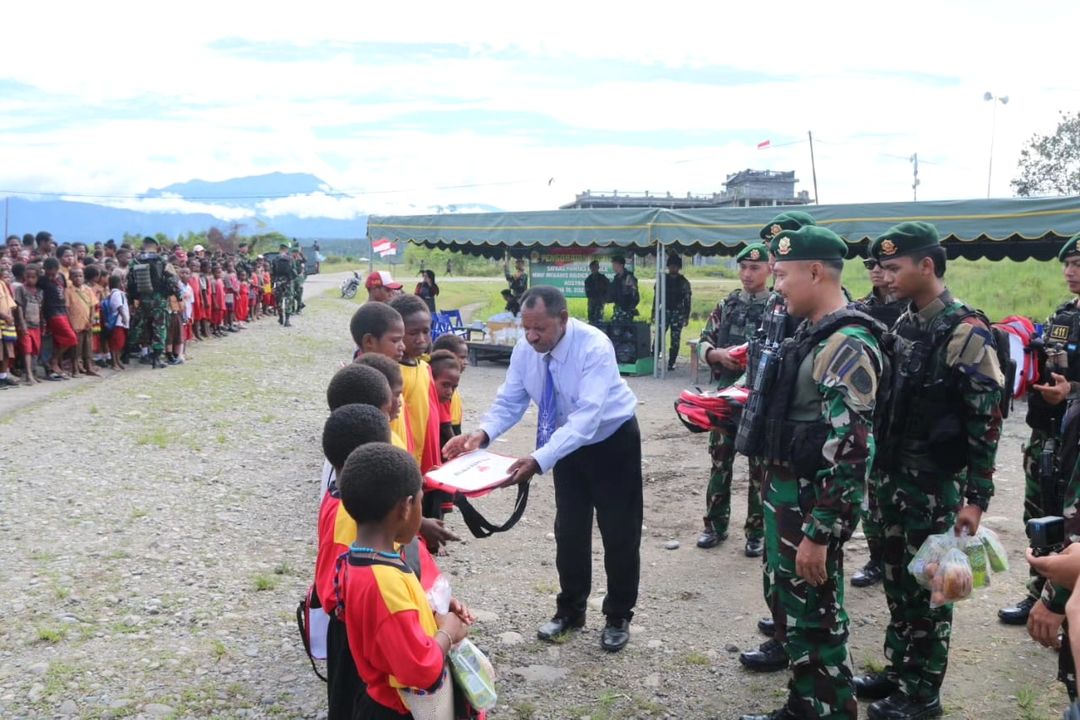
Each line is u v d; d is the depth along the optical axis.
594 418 4.04
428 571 2.82
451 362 4.99
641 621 4.82
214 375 13.80
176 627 4.64
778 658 4.21
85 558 5.63
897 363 3.57
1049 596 2.67
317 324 23.81
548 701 3.93
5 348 11.80
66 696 3.88
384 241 22.59
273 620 4.77
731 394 3.90
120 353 14.09
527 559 5.84
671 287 15.51
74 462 8.07
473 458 3.94
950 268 23.89
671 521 6.66
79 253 15.09
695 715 3.82
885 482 3.69
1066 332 4.48
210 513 6.72
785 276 3.26
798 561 3.11
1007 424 10.40
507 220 15.42
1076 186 36.03
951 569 3.22
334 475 3.05
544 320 4.09
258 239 52.00
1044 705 3.83
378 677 2.53
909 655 3.72
